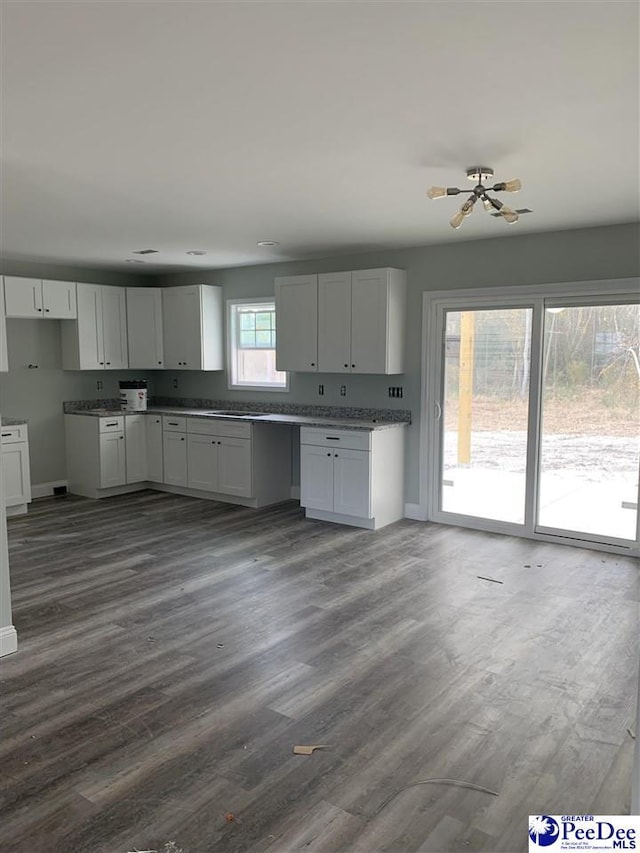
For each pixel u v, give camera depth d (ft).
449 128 8.97
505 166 10.72
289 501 21.57
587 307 15.83
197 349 22.77
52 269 22.15
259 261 21.12
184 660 10.54
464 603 12.77
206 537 17.40
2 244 17.92
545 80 7.43
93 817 6.95
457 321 17.83
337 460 18.24
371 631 11.55
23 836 6.67
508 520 17.48
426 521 18.81
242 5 5.82
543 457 16.83
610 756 7.95
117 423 22.27
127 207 13.57
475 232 16.12
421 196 12.69
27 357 21.80
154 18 6.05
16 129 8.97
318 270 20.45
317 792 7.32
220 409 23.50
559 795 7.27
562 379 16.35
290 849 6.49
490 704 9.14
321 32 6.33
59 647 11.02
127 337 23.49
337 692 9.50
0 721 8.82
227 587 13.74
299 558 15.60
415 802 7.16
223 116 8.52
